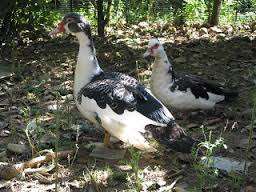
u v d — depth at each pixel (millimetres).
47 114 2061
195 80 2035
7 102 2207
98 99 1638
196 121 2018
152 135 1592
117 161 1685
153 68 1979
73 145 1786
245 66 2641
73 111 2100
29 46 3020
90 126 1941
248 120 2002
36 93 2281
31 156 1711
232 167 1612
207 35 3223
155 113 1615
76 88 1731
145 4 3641
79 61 1718
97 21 3270
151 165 1661
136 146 1615
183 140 1588
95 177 1551
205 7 3820
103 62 2729
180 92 1969
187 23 3510
